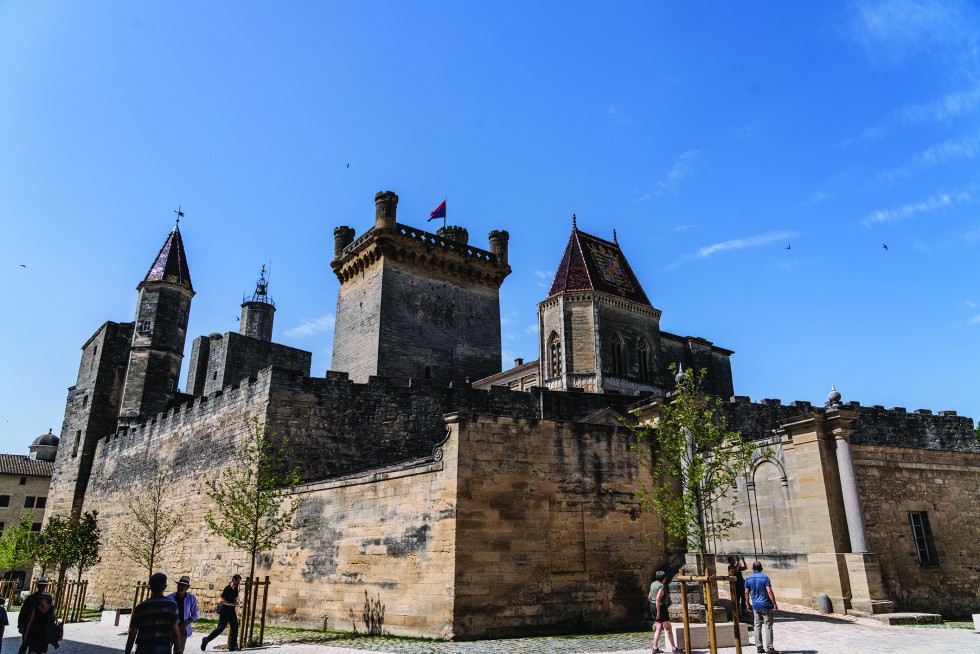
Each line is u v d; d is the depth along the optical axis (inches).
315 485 1022.4
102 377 2066.9
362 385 1296.8
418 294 2155.5
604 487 889.5
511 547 808.3
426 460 957.8
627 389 1931.6
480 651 661.9
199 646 774.5
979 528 1064.2
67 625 1178.0
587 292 1994.3
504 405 1416.1
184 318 2116.1
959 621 879.1
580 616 820.0
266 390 1218.0
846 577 880.3
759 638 615.5
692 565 831.1
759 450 1047.0
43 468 3038.9
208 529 1261.1
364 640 776.3
